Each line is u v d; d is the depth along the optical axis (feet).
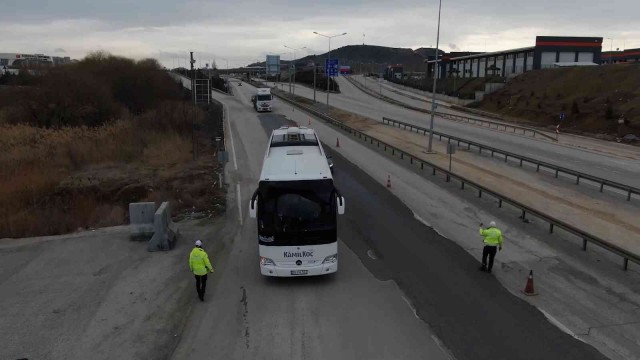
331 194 41.86
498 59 322.34
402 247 51.39
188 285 42.60
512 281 42.60
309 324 35.65
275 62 435.94
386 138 137.28
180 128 144.46
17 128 131.64
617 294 39.78
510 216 61.72
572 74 216.54
